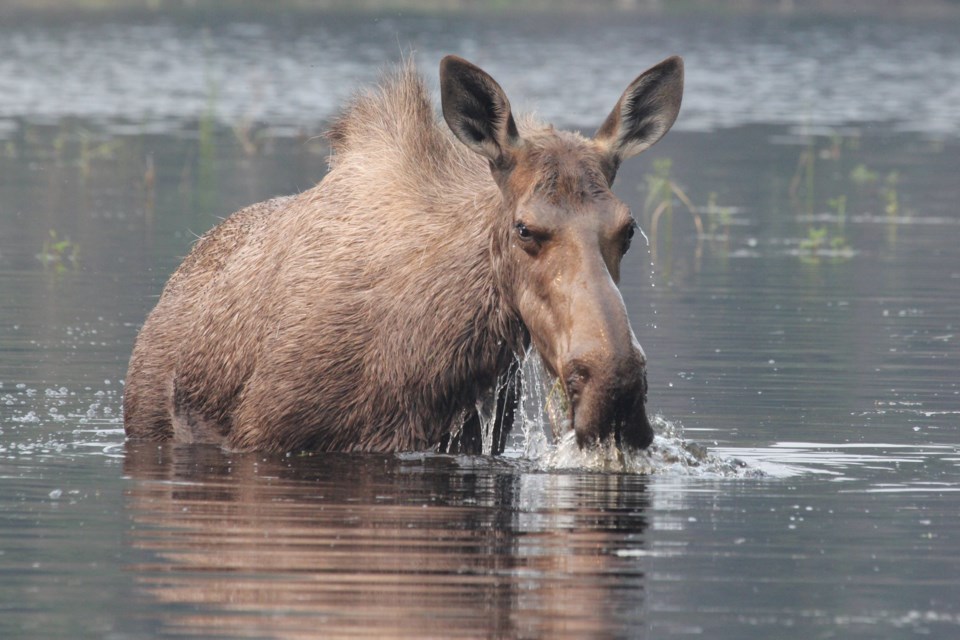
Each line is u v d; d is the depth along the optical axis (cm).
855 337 2184
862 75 7912
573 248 1253
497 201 1373
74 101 5922
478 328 1391
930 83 7606
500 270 1345
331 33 9238
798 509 1262
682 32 10150
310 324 1451
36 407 1731
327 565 1070
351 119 1612
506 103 1327
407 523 1189
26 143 4678
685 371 1939
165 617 958
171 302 1688
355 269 1455
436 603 985
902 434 1598
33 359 1997
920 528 1205
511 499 1273
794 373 1931
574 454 1393
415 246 1434
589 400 1201
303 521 1193
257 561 1080
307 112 5603
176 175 3997
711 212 3541
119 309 2367
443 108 1343
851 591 1039
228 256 1641
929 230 3422
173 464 1429
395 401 1428
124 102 5922
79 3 11400
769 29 10731
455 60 1337
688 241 3241
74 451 1504
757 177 4297
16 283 2578
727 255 3044
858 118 5994
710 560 1102
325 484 1327
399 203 1472
